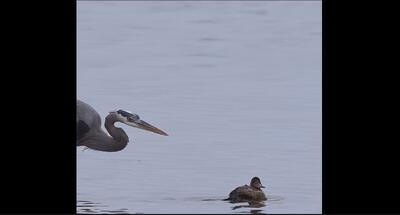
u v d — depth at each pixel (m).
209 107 27.28
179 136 22.94
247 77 33.97
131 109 27.03
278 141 22.34
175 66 36.91
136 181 18.38
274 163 20.00
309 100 28.61
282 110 26.78
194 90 30.58
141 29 50.03
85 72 34.66
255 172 19.20
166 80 32.88
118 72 34.81
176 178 18.64
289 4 62.78
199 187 17.94
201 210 16.27
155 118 25.52
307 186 18.06
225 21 54.38
